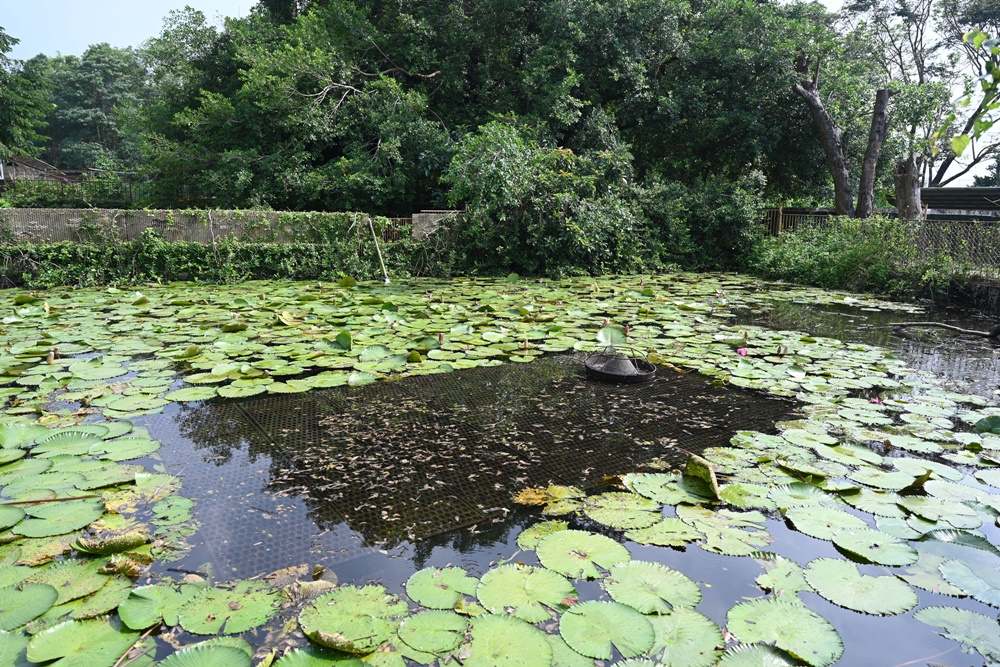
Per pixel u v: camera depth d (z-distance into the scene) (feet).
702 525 6.68
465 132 37.45
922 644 4.94
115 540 5.90
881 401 11.24
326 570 5.78
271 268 28.30
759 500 7.27
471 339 15.49
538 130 35.27
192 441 8.94
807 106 40.29
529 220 30.78
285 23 49.37
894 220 28.02
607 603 5.21
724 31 40.34
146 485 7.38
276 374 12.16
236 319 17.78
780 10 43.78
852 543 6.29
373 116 36.06
